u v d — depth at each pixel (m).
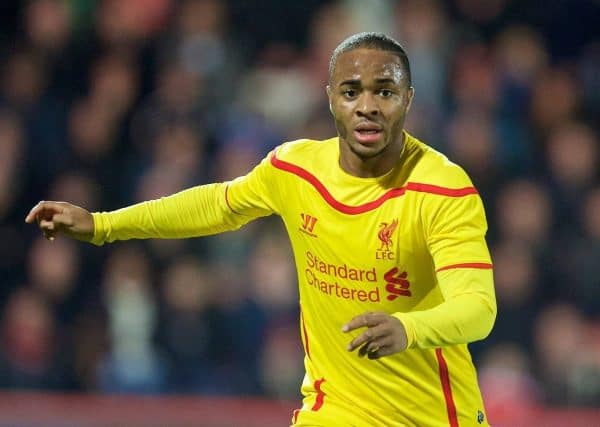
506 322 36.66
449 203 16.86
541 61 44.31
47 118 39.53
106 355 34.97
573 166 40.88
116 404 30.72
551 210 39.38
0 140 38.22
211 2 43.12
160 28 42.47
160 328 35.41
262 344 35.47
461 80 42.28
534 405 35.28
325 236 17.62
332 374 18.22
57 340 35.09
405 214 17.09
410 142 17.53
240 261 36.53
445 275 16.52
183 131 39.28
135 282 35.53
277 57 42.59
